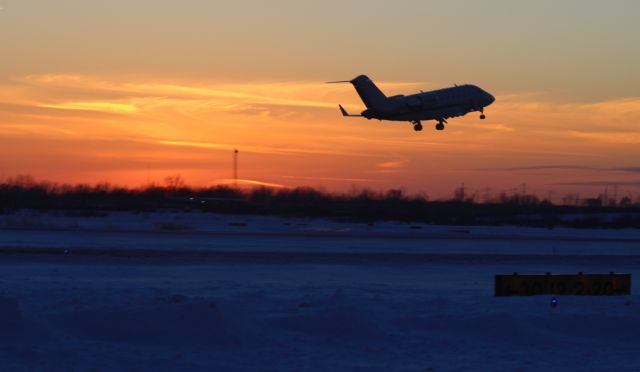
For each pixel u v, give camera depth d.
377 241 85.38
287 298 32.44
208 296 33.44
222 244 73.50
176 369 21.33
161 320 25.28
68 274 44.34
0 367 21.06
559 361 22.98
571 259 67.06
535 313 28.95
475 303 31.77
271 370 21.45
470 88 99.31
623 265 62.69
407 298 33.44
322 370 21.58
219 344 24.23
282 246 73.50
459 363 22.61
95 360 21.86
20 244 66.19
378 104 98.00
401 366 22.19
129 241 73.75
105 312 25.78
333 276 47.50
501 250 76.62
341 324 26.30
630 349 24.81
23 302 28.80
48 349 22.70
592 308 30.38
